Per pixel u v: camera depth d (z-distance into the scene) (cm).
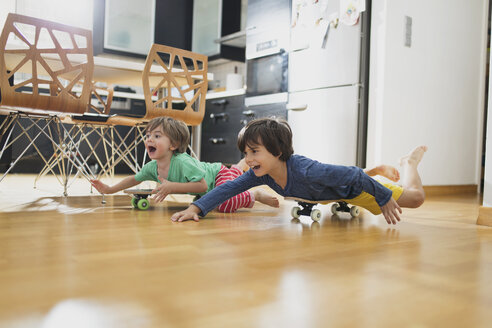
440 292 76
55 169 471
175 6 540
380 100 290
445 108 340
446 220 177
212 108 448
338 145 304
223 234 128
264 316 62
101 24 490
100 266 88
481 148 375
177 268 88
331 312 64
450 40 341
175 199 236
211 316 62
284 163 154
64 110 203
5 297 68
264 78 373
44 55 212
